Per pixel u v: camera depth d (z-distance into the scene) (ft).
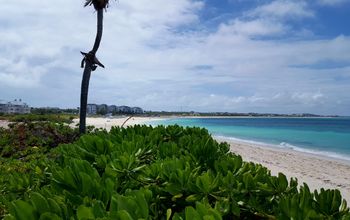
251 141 107.45
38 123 43.91
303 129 218.59
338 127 259.80
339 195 7.07
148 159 11.68
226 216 7.28
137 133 17.69
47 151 33.14
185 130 19.93
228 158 9.72
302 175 41.06
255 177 8.01
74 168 7.92
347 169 49.42
